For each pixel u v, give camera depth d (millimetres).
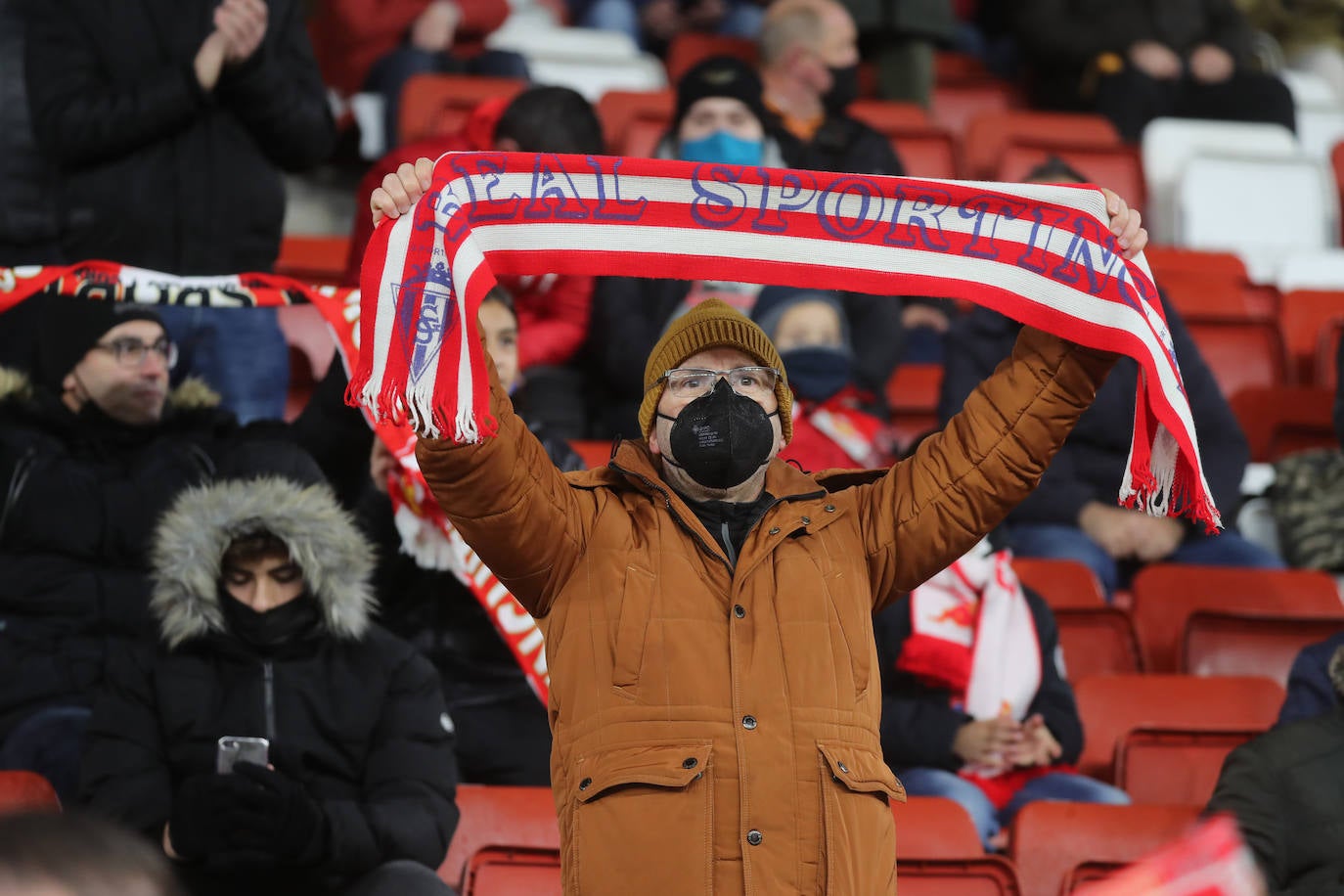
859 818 5125
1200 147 18766
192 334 10383
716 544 5398
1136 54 19984
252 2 10359
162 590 7406
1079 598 10523
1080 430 11797
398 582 8672
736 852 5055
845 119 14102
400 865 7039
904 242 5863
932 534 5566
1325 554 11969
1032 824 7859
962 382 11836
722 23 21188
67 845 2406
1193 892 2695
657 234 5785
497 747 8523
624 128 16438
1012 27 20562
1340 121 21109
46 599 8570
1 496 8656
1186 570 10875
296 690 7410
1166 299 11859
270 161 10828
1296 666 8430
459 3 18344
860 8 19391
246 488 7559
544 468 5391
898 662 8906
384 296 5418
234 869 6793
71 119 10305
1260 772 7273
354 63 18047
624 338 11719
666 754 5090
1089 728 9422
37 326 9281
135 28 10570
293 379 11812
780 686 5203
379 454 8562
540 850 7441
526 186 5695
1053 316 5715
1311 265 17250
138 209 10422
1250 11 22688
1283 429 13555
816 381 10922
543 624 5543
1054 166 12859
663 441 5625
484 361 5305
